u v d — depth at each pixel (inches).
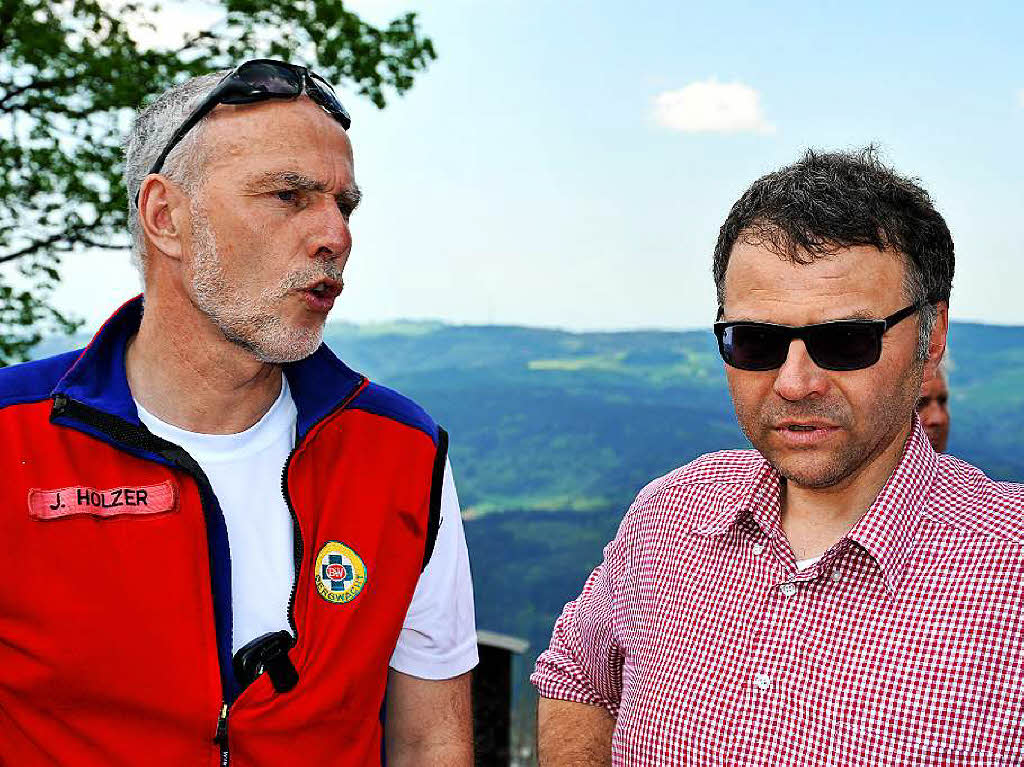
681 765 54.6
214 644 54.6
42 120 253.9
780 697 51.9
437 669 65.6
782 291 49.3
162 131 56.1
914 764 47.9
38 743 52.9
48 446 54.1
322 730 57.1
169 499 54.8
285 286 54.7
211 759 54.2
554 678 67.2
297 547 58.4
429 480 63.5
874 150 52.2
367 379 63.1
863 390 48.8
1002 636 47.1
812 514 55.1
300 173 54.4
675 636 57.0
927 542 50.3
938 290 51.0
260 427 60.1
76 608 52.1
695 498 59.5
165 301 56.6
